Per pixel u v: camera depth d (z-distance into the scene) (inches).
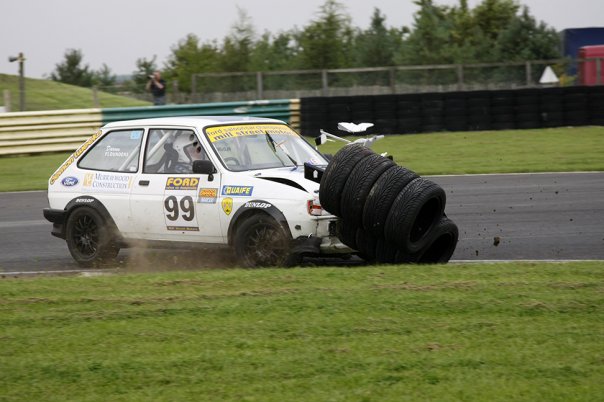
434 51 5000.0
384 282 931.3
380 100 3198.8
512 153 2583.7
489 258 1236.5
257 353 712.4
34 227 1646.2
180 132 1243.8
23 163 2787.9
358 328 768.3
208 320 812.0
